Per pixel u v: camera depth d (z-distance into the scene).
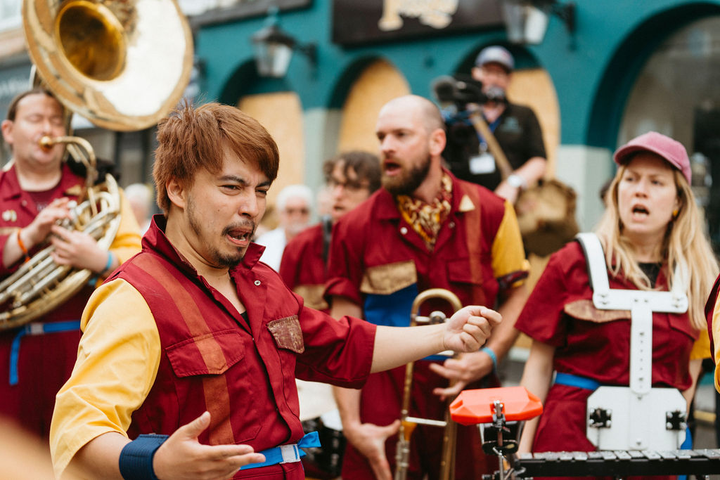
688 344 2.78
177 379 1.77
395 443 3.39
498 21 7.65
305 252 4.39
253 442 1.82
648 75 7.13
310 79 9.37
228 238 1.85
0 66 12.80
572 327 2.86
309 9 9.35
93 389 1.66
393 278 3.34
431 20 8.18
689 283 2.79
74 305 3.56
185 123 1.88
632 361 2.72
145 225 8.12
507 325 3.47
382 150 3.34
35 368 3.49
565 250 2.91
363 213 3.44
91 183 3.65
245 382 1.83
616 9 6.92
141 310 1.76
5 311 3.52
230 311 1.88
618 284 2.81
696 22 6.76
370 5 8.69
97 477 1.58
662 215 2.78
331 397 3.74
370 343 2.18
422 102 3.40
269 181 1.90
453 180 3.46
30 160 3.60
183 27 3.83
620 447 2.72
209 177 1.84
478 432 3.31
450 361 3.24
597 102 7.14
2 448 1.11
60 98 3.51
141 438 1.56
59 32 3.56
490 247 3.42
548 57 7.36
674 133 7.00
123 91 3.66
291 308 2.07
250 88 10.45
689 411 2.97
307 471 3.85
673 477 2.71
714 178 6.79
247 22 9.99
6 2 12.70
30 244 3.45
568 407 2.78
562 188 5.31
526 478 2.21
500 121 5.46
